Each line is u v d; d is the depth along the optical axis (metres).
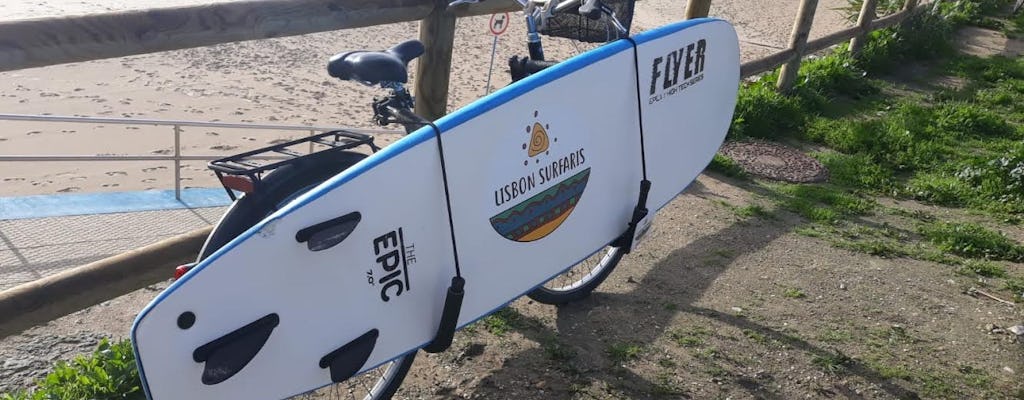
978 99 9.15
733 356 3.74
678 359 3.68
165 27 2.90
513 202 3.07
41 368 3.37
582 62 3.22
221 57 16.28
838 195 5.88
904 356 3.86
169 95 14.12
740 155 6.63
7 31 2.52
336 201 2.51
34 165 10.84
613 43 3.41
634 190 3.71
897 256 4.99
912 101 8.92
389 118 3.04
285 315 2.51
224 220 2.62
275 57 16.58
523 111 3.01
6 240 5.64
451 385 3.40
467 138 2.83
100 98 13.73
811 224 5.39
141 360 2.27
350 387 3.31
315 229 2.45
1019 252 5.12
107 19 2.74
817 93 8.41
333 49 17.31
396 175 2.65
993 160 6.59
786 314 4.16
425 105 4.11
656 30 3.63
